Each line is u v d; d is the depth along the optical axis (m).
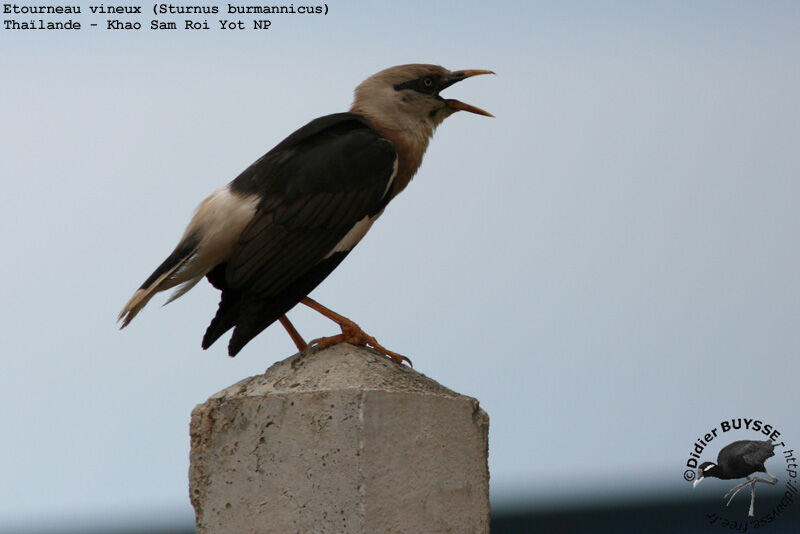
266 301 10.02
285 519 8.50
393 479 8.41
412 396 8.59
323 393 8.45
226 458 8.79
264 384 8.88
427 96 12.01
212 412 8.89
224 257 10.37
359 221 10.63
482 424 9.16
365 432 8.27
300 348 10.14
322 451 8.40
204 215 10.26
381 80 12.01
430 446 8.70
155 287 10.08
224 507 8.77
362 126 11.45
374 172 10.74
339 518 8.28
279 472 8.56
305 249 10.27
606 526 52.84
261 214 10.21
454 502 8.85
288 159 10.59
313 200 10.38
